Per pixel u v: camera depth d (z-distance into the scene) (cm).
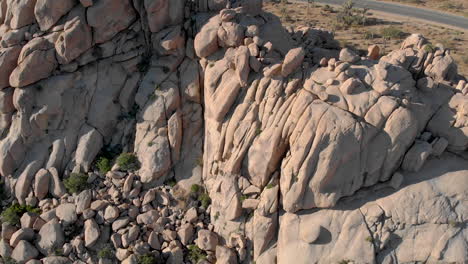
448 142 2916
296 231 2892
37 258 3089
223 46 3344
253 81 3145
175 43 3425
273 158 2955
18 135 3388
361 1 7356
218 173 3228
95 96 3475
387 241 2742
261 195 3025
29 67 3253
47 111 3362
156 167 3297
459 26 6338
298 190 2867
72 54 3316
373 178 2892
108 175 3341
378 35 5925
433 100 2994
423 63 3153
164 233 3128
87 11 3272
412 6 7138
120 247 3078
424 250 2681
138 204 3238
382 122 2834
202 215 3231
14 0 3328
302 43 3909
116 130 3531
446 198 2770
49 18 3278
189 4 3616
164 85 3456
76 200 3241
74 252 3073
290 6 7138
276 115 2978
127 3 3403
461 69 5053
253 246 3000
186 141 3447
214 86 3241
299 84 3056
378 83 2944
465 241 2659
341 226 2830
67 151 3412
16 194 3381
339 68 3033
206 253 3088
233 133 3097
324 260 2775
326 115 2841
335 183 2870
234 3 3578
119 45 3488
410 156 2864
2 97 3362
